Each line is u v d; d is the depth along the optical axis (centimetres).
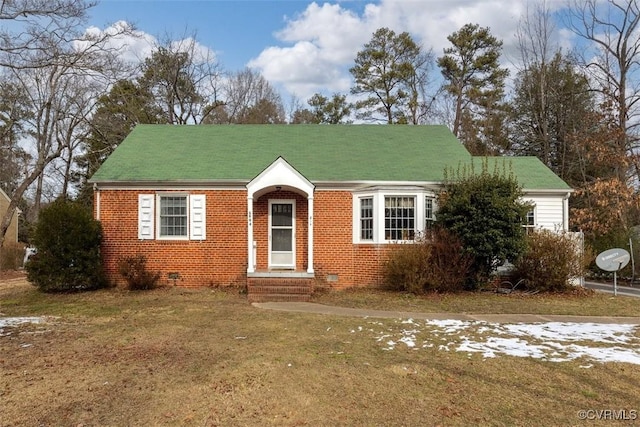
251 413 498
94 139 2317
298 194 1568
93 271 1445
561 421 482
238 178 1531
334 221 1536
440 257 1384
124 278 1513
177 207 1546
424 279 1354
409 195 1488
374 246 1495
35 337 847
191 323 968
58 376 620
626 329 914
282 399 536
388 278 1426
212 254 1535
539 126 3209
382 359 695
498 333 874
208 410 506
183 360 689
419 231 1457
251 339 822
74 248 1420
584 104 3005
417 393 557
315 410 507
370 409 510
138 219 1528
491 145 3556
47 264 1402
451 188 1454
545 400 538
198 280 1528
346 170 1594
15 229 3584
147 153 1692
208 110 3712
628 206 2038
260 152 1733
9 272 2414
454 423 477
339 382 593
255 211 1561
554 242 1420
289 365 661
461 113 3775
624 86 2502
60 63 1448
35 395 551
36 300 1298
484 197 1365
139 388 572
